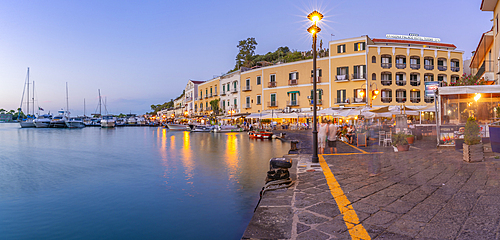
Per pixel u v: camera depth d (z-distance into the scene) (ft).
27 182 29.53
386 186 17.48
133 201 22.58
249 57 251.60
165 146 69.56
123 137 110.83
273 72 148.05
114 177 31.76
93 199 23.25
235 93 173.68
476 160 24.17
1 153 57.16
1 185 28.27
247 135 110.52
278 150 55.11
